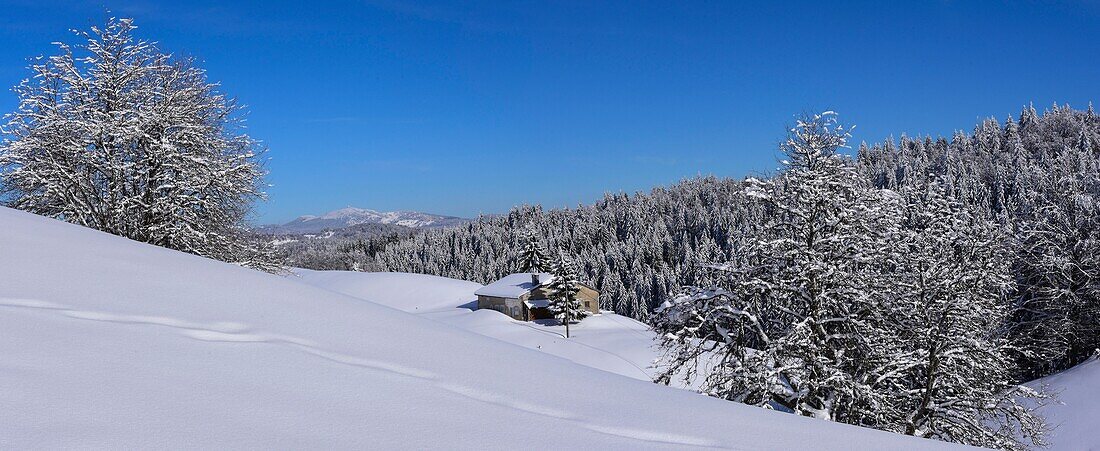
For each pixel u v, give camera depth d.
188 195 16.75
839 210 16.31
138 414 3.02
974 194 94.94
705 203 151.00
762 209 18.75
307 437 3.12
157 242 16.41
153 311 5.06
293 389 3.86
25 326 4.05
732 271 16.64
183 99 18.42
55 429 2.68
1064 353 33.94
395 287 81.69
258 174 18.61
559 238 154.00
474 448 3.34
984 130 131.12
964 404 15.31
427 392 4.29
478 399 4.39
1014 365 18.17
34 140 15.93
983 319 18.81
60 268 5.92
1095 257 36.31
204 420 3.10
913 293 16.70
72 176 15.73
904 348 16.67
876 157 128.88
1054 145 117.06
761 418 5.11
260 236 20.67
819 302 15.28
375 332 5.82
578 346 47.66
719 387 15.98
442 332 6.56
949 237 19.36
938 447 4.77
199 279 6.53
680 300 16.59
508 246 154.75
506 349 6.46
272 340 4.91
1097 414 22.92
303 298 6.63
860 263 16.56
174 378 3.64
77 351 3.77
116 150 16.44
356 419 3.51
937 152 131.25
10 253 6.17
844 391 14.10
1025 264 37.03
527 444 3.54
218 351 4.36
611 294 115.00
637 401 5.10
